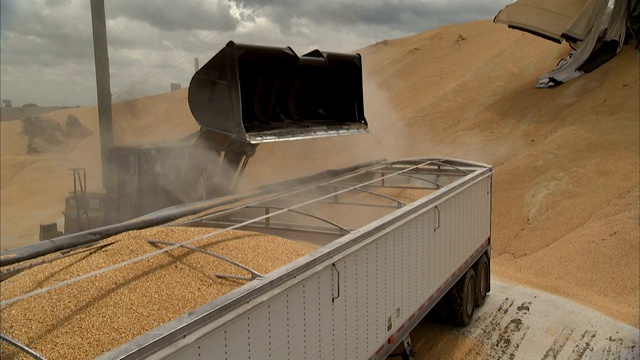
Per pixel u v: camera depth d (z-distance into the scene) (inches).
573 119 831.7
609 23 965.2
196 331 123.8
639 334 357.4
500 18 1115.3
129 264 176.7
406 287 253.9
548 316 389.1
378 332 224.2
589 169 658.8
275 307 153.8
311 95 401.1
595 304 411.5
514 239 577.3
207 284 167.5
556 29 1042.7
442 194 297.4
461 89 1254.3
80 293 157.3
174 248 187.2
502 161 797.9
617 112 791.7
